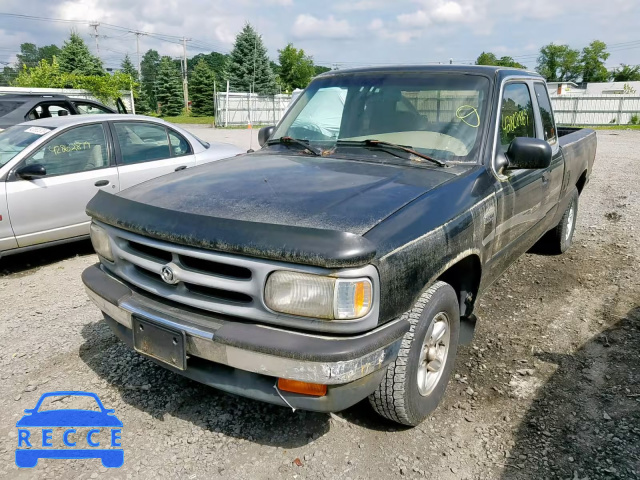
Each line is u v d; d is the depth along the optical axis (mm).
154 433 2730
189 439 2682
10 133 5852
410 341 2471
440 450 2621
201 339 2236
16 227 5184
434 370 2801
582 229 6871
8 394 3072
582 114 32688
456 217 2668
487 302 4492
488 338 3824
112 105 25891
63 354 3545
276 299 2111
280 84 50812
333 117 3635
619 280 4980
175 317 2355
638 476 2424
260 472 2453
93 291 2744
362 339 2121
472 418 2877
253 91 43156
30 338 3793
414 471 2475
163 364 2502
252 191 2596
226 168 3164
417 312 2510
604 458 2549
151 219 2402
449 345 2908
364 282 2072
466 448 2639
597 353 3592
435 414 2910
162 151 6461
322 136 3592
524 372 3338
